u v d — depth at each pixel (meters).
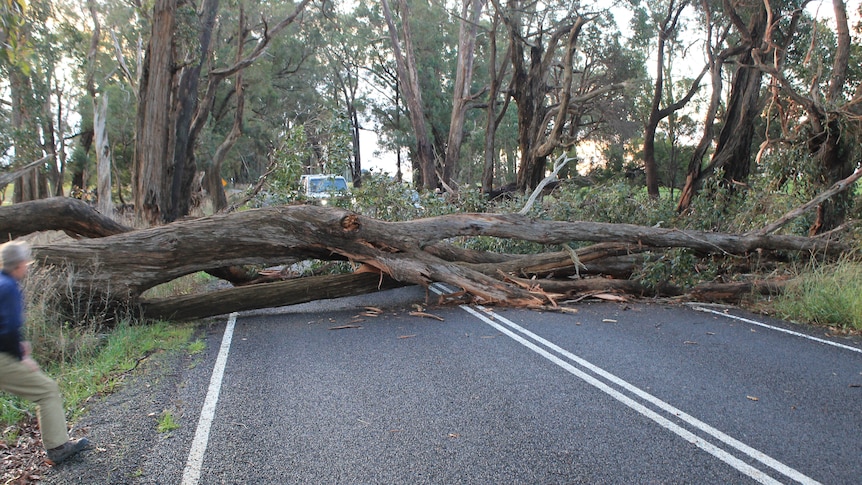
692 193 18.27
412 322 7.98
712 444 3.98
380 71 41.22
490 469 3.63
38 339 5.85
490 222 9.34
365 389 5.12
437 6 33.81
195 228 7.96
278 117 42.28
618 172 32.97
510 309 8.89
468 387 5.16
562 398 4.88
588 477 3.52
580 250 10.13
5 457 3.82
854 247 9.72
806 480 3.49
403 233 8.88
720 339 6.93
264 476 3.56
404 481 3.48
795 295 8.79
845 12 11.62
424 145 23.23
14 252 3.73
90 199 28.56
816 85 11.33
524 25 25.92
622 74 29.75
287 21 19.58
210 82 19.39
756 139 27.05
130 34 23.38
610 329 7.48
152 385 5.22
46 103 26.67
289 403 4.78
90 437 4.10
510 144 43.28
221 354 6.29
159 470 3.63
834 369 5.71
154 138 14.64
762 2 16.27
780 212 11.65
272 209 8.37
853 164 11.53
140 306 7.79
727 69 28.56
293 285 8.75
